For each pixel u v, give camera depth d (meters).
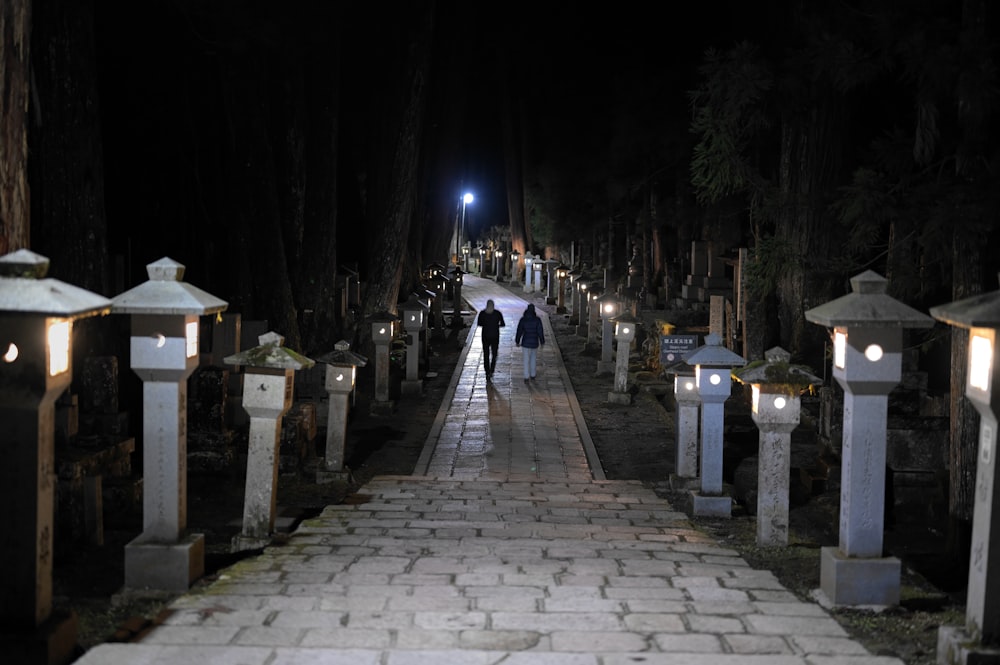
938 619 6.76
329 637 5.73
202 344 17.00
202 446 14.77
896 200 12.81
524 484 14.88
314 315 26.52
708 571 8.01
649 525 11.23
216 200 24.08
